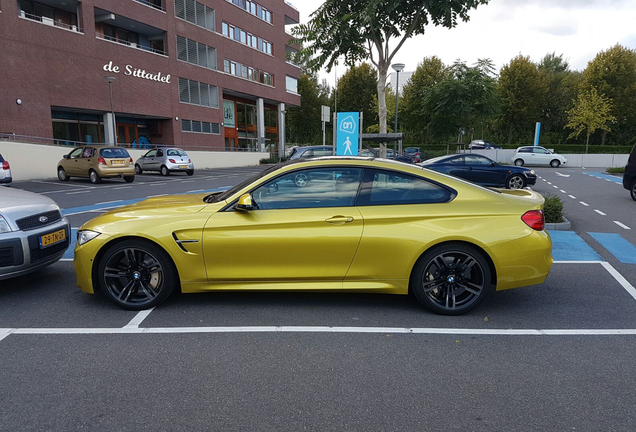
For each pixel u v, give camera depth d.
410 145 42.53
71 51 22.94
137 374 3.04
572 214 10.31
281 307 4.34
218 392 2.82
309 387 2.89
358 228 4.02
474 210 4.07
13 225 4.47
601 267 5.90
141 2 27.06
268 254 4.05
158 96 28.62
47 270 5.72
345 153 10.30
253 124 41.31
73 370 3.10
